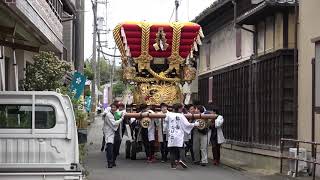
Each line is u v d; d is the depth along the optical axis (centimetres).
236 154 1923
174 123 1574
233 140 1973
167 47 1809
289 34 1512
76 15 2408
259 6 1524
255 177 1394
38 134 815
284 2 1459
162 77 1858
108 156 1591
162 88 1864
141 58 1823
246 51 1845
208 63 2412
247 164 1731
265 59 1623
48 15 1420
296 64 1480
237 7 1892
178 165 1652
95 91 5072
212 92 2297
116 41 1817
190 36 1812
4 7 966
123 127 1836
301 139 1445
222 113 2136
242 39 1891
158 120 1730
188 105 1792
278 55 1516
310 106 1394
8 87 1562
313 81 1351
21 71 1667
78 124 1573
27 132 813
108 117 1574
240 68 1897
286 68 1507
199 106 1708
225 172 1509
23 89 1513
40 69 1524
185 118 1584
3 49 1348
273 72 1567
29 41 1416
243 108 1855
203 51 2536
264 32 1664
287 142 1494
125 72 1827
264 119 1645
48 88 1515
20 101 820
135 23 1781
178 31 1797
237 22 1738
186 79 1844
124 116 1645
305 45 1431
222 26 2159
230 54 2058
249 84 1784
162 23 1794
